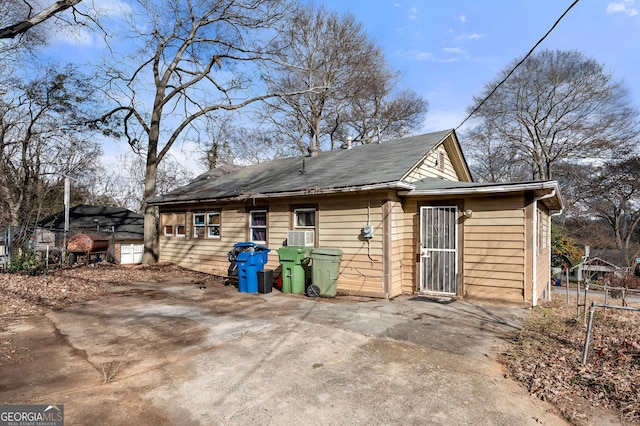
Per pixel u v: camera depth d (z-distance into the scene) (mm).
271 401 3488
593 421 3162
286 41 17312
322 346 5043
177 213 14367
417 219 9070
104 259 16953
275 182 11500
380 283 8570
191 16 15984
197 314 6926
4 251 11539
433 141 11148
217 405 3410
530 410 3352
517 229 7812
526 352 4812
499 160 29922
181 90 16906
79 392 3664
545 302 8797
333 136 29547
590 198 27047
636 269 19609
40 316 6691
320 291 8695
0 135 21109
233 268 10891
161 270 13258
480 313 7008
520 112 26203
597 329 5891
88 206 26125
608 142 23828
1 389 3721
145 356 4684
